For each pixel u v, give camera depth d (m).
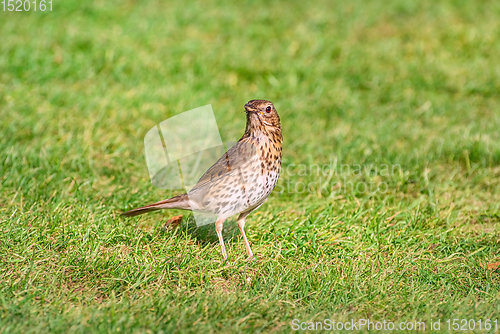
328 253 9.46
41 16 21.89
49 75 16.98
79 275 8.31
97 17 22.53
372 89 17.81
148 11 23.59
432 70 18.97
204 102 16.25
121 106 15.43
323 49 20.64
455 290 8.45
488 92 17.48
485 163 13.03
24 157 12.08
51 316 7.11
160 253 9.09
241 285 8.41
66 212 10.12
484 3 24.66
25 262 8.48
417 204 11.25
